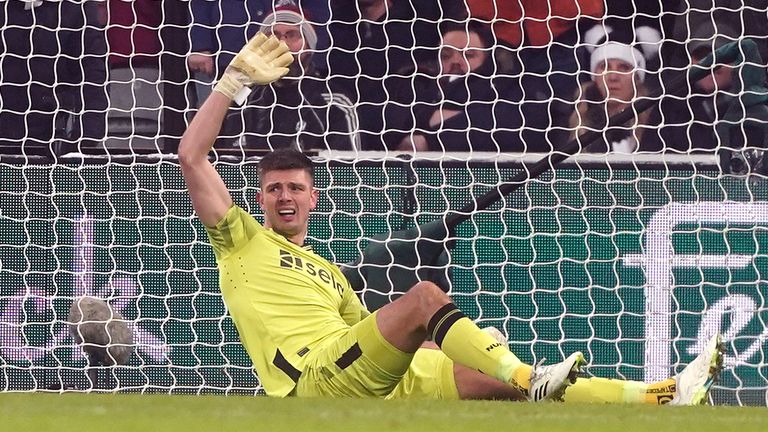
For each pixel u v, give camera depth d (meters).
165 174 22.67
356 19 23.33
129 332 22.38
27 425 9.80
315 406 11.27
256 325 16.98
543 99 23.45
